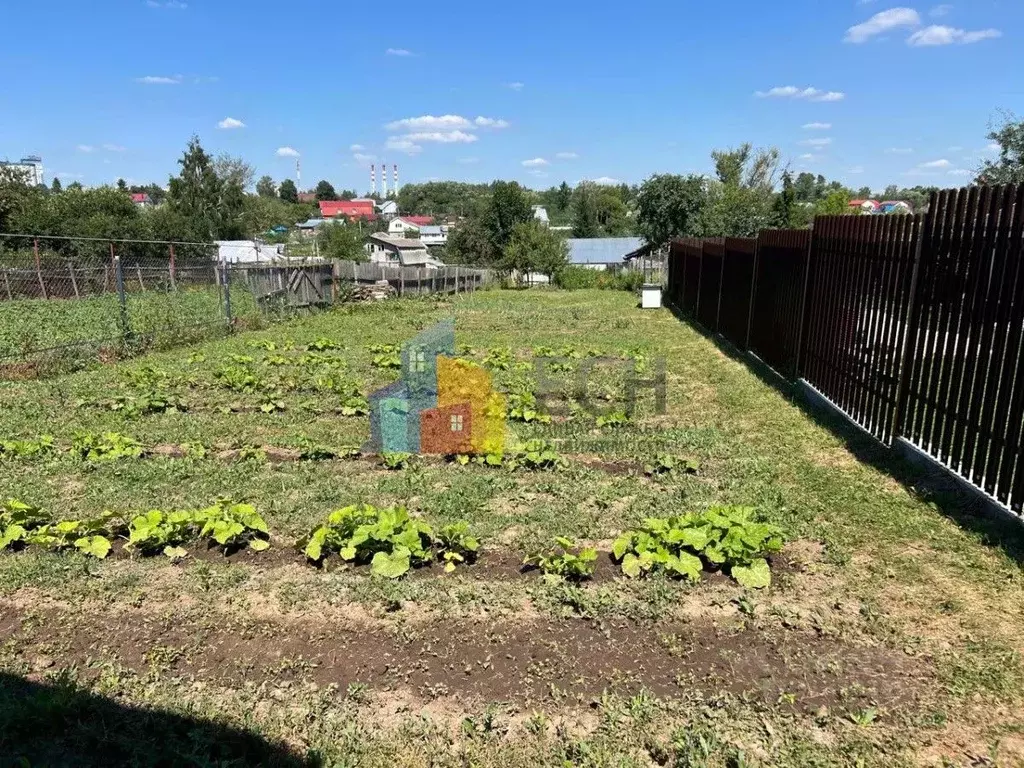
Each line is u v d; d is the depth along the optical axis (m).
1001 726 2.94
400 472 6.27
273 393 9.38
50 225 39.31
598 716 3.07
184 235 46.34
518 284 42.72
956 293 5.39
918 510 5.12
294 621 3.81
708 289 16.78
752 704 3.11
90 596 4.08
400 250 62.72
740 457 6.57
